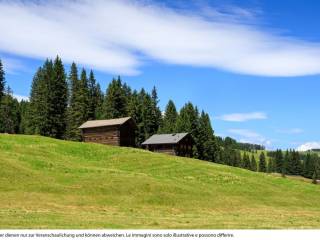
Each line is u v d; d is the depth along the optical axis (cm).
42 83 11931
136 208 4272
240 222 3394
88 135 10438
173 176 6328
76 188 4666
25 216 3238
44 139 8256
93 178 5138
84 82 12800
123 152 7988
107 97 13050
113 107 12975
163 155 8325
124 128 10088
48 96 11512
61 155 6912
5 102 13250
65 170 5509
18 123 14862
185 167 6950
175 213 4191
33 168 5369
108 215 3678
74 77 13300
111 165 7025
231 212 4491
